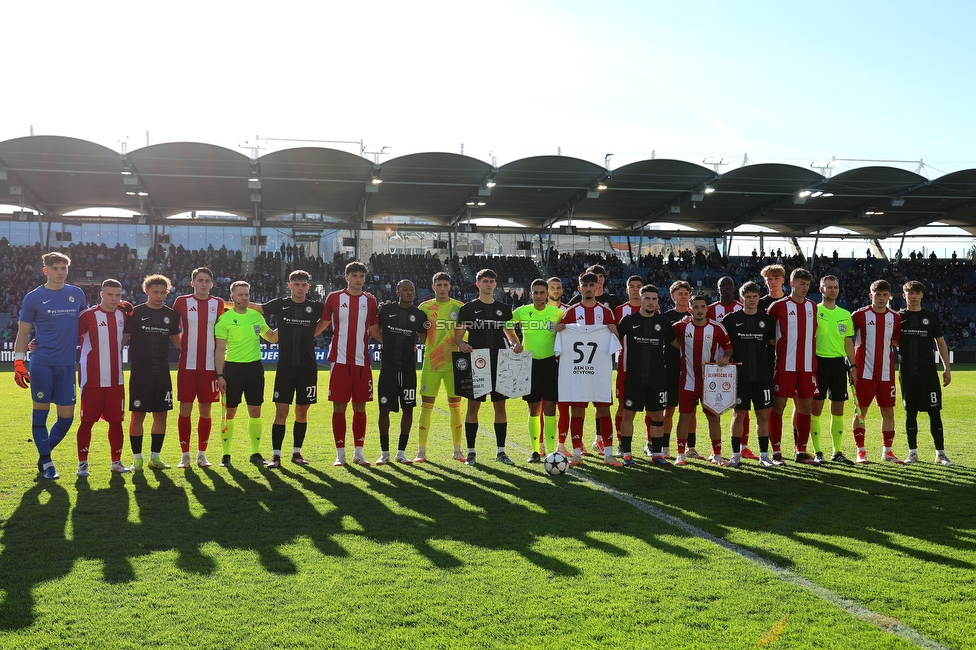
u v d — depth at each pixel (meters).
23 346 6.36
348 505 5.39
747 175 27.12
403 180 27.31
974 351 28.56
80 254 32.38
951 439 9.02
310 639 3.10
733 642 3.07
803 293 7.33
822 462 7.44
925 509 5.35
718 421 7.35
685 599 3.53
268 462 7.10
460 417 7.54
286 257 33.66
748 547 4.36
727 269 36.81
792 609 3.41
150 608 3.41
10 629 3.18
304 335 7.16
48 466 6.36
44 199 30.14
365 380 7.23
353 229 34.16
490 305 7.38
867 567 3.99
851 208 33.06
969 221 35.78
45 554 4.18
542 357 7.38
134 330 6.80
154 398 6.82
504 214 33.78
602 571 3.92
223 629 3.19
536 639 3.10
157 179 27.14
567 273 35.62
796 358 7.34
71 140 22.84
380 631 3.18
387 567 3.98
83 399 6.58
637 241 38.03
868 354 7.47
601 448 8.19
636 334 7.11
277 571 3.91
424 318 7.33
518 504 5.45
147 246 34.84
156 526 4.79
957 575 3.88
